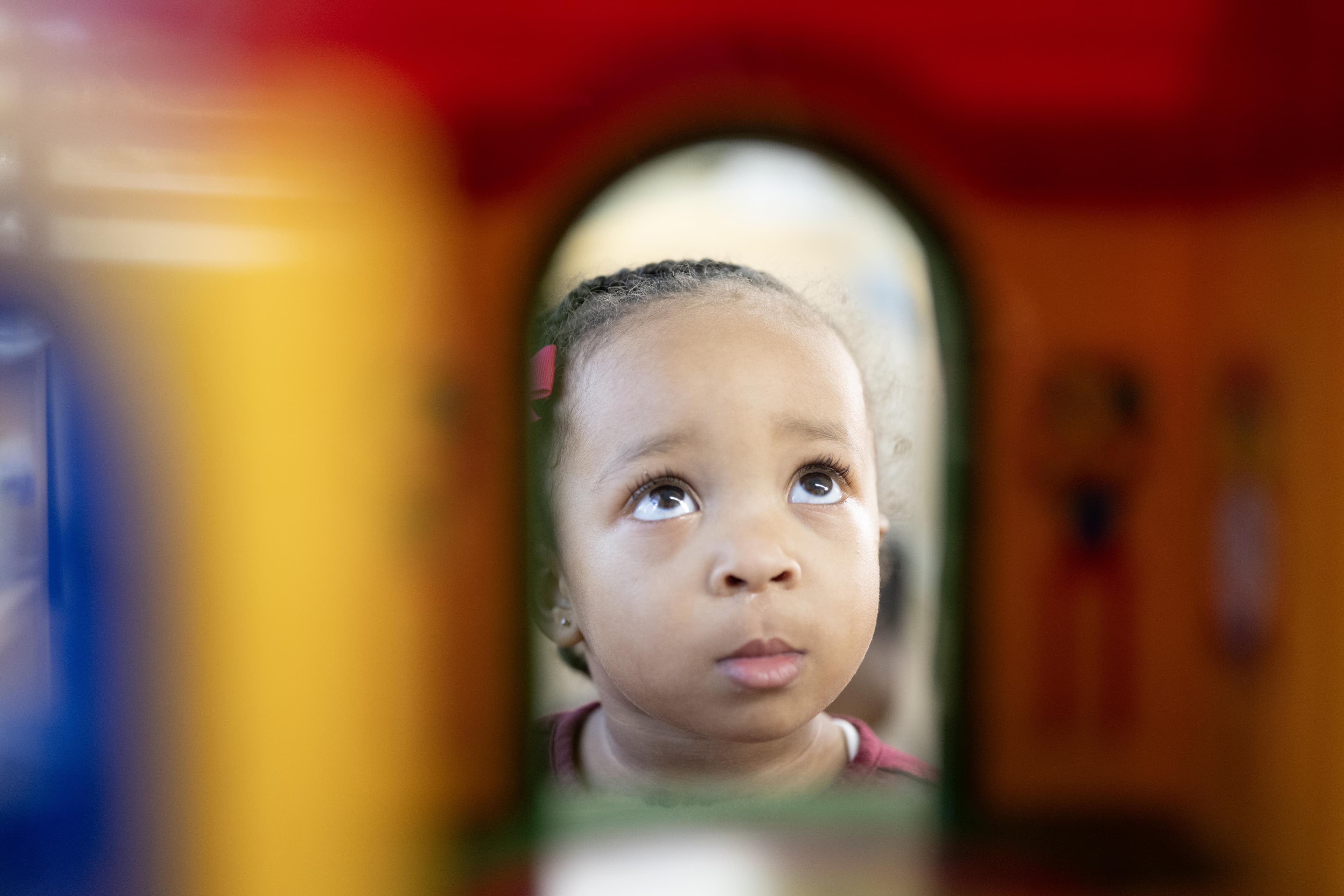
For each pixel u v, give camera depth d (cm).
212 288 139
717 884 153
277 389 140
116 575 135
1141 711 201
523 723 166
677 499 124
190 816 137
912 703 190
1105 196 193
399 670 152
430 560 158
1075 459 196
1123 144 192
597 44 174
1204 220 194
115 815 135
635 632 124
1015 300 193
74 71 139
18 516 133
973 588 195
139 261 137
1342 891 172
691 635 122
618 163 174
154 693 136
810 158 181
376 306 148
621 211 177
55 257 135
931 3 184
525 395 169
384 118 156
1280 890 180
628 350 127
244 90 147
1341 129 170
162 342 137
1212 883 184
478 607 166
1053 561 197
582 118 173
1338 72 172
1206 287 195
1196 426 197
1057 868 181
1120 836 191
